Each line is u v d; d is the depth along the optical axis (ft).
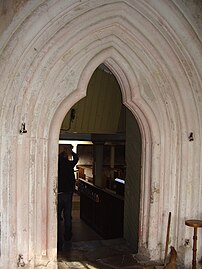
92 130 16.11
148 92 11.39
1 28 9.17
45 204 10.61
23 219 10.03
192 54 10.67
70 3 9.34
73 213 25.91
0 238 9.68
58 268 11.36
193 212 11.80
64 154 16.61
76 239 18.84
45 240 10.73
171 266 10.23
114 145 23.02
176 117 11.64
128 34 10.59
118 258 12.18
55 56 9.98
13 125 9.61
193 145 11.66
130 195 14.97
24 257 10.08
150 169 11.99
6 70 9.24
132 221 14.65
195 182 11.73
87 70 10.68
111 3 9.86
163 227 11.98
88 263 11.89
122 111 16.52
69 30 9.80
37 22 9.15
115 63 11.18
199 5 10.34
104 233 19.17
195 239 10.60
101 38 10.48
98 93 15.75
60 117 10.61
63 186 16.20
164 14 10.08
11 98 9.48
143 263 11.78
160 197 11.92
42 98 10.17
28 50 9.36
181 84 11.18
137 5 10.02
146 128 11.91
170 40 10.52
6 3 9.09
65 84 10.50
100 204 19.93
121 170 21.90
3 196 9.62
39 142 10.33
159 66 11.09
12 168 9.67
